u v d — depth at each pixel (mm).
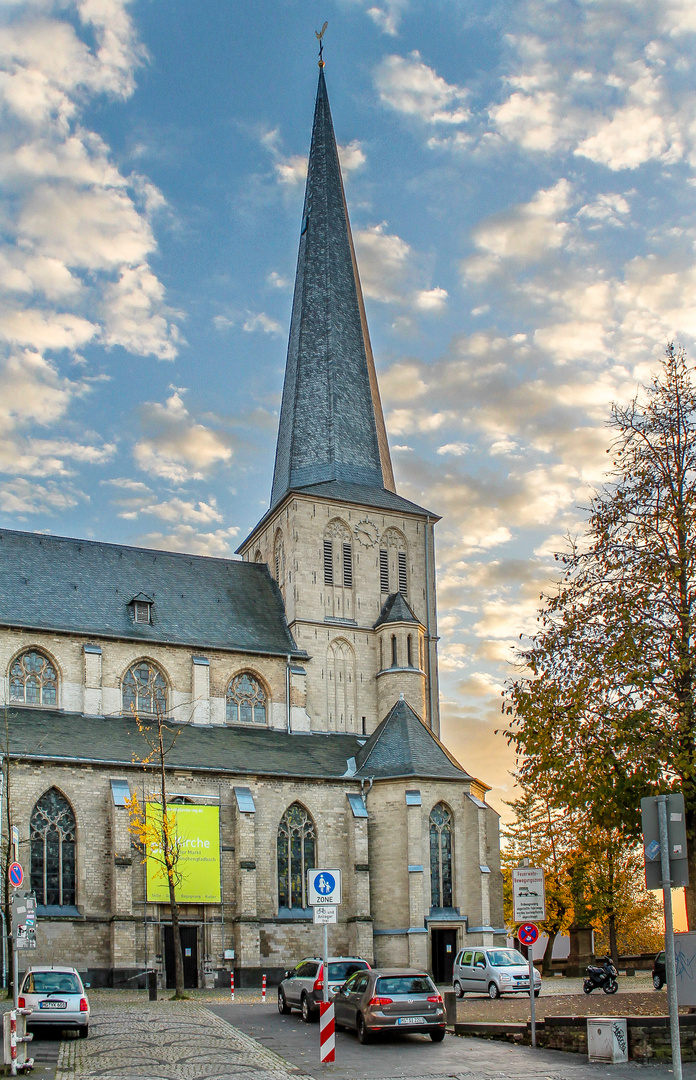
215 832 61594
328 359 86688
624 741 32312
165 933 59219
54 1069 25500
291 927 62562
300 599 76812
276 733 72312
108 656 68375
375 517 81375
